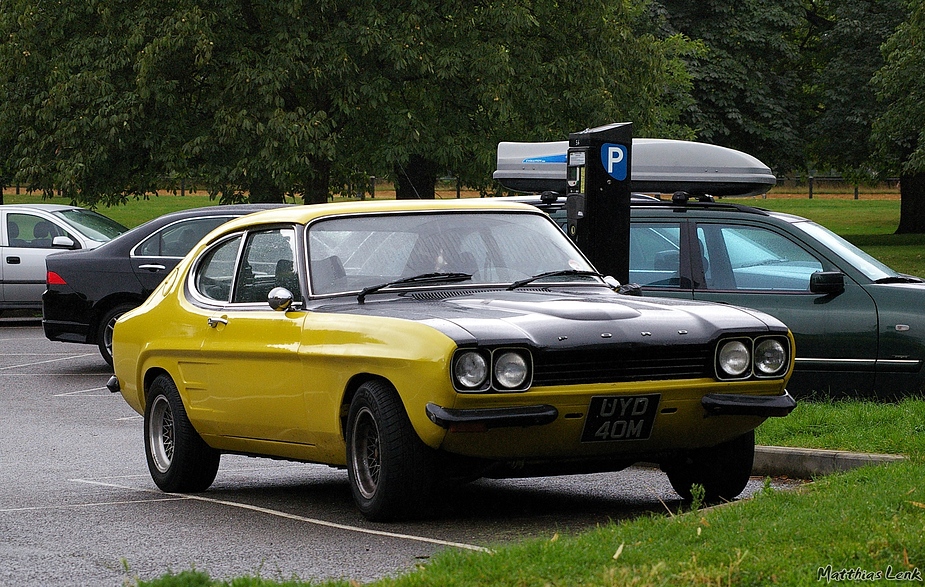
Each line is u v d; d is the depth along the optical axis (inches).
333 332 340.2
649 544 257.3
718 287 518.9
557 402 310.2
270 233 387.5
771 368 332.8
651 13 1854.1
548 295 355.9
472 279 366.3
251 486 433.4
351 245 370.9
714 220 527.2
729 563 237.0
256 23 1347.2
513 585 231.9
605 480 425.1
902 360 499.8
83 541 332.8
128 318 444.5
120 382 448.5
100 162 1307.8
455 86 1365.7
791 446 412.8
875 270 519.2
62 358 873.5
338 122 1348.4
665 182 629.0
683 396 321.4
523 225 388.5
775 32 1980.8
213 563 299.4
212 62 1274.6
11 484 441.4
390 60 1296.8
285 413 363.3
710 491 360.8
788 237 519.2
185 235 772.6
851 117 1956.2
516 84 1344.7
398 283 359.6
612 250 487.5
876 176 2273.6
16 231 1058.7
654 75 1480.1
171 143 1296.8
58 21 1317.7
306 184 1408.7
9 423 601.3
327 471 471.8
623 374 317.7
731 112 1936.5
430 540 314.7
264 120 1266.0
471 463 326.6
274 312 369.4
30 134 1302.9
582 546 257.9
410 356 311.0
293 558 300.5
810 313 508.1
